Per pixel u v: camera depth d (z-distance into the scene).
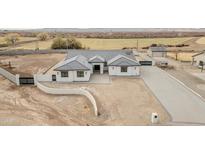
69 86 24.92
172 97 20.86
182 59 45.41
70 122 16.03
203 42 78.44
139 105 18.94
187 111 17.52
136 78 28.52
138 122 15.70
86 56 33.84
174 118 16.19
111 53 34.59
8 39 79.44
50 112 18.12
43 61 43.44
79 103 19.94
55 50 57.28
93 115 17.27
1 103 20.41
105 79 27.92
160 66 37.59
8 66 38.09
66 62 28.28
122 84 25.56
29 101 20.88
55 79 27.06
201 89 23.56
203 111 17.52
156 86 24.56
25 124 15.68
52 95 22.42
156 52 49.09
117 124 15.40
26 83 26.72
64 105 19.59
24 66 38.12
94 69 32.12
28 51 56.12
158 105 18.91
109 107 18.55
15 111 18.42
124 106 18.72
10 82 27.88
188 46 71.12
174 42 79.62
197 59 37.38
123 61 29.70
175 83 25.92
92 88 23.94
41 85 24.22
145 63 38.56
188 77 29.27
